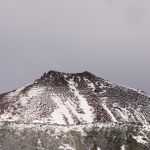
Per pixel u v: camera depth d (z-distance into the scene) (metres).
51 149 89.38
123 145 91.12
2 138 91.31
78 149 89.94
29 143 90.44
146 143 91.44
